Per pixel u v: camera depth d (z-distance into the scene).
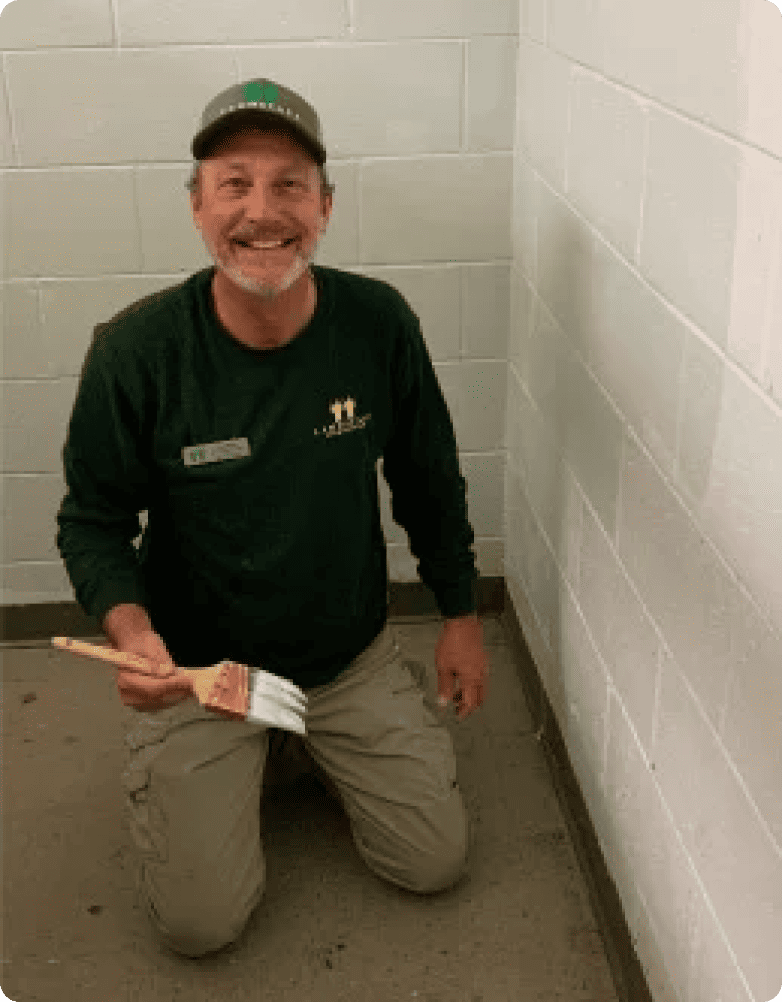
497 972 1.68
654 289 1.34
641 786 1.54
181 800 1.63
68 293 2.19
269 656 1.72
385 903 1.81
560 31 1.75
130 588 1.60
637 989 1.58
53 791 2.05
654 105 1.29
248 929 1.76
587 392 1.71
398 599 2.52
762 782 1.10
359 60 2.05
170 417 1.53
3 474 2.33
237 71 2.04
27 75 2.00
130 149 2.08
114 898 1.83
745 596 1.11
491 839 1.94
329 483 1.60
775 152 0.97
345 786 1.80
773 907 1.09
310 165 1.43
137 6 1.97
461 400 2.37
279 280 1.42
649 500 1.42
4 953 1.72
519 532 2.33
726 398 1.12
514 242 2.20
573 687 1.93
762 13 0.98
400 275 2.24
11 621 2.47
